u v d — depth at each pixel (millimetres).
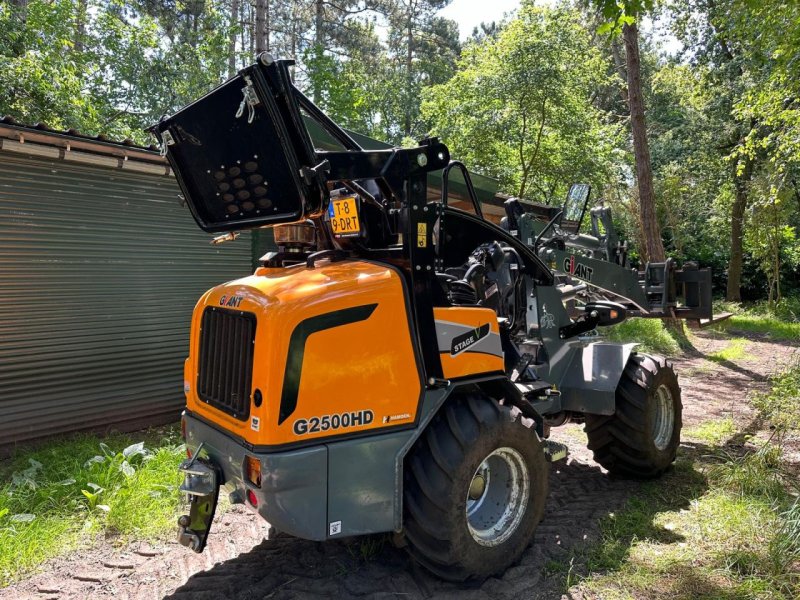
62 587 3252
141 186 6254
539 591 3133
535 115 15430
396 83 31953
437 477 2975
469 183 3805
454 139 16328
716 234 24984
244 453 2766
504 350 4094
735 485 4414
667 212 23875
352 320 2854
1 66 10055
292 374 2707
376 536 3707
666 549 3525
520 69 14688
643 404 4395
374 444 2885
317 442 2773
